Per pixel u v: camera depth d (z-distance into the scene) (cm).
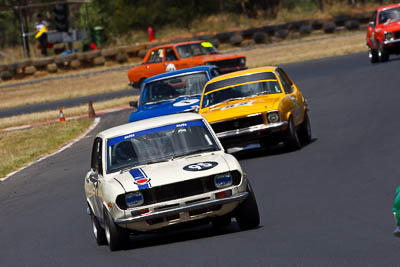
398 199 2247
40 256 3381
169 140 3412
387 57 11225
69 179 5781
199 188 3052
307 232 2984
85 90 14525
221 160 3178
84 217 4244
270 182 4403
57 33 18912
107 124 9125
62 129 9112
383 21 11394
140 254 3025
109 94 13525
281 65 13725
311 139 6016
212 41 17988
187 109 5878
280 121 5291
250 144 5388
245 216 3155
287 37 18450
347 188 3881
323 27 18650
